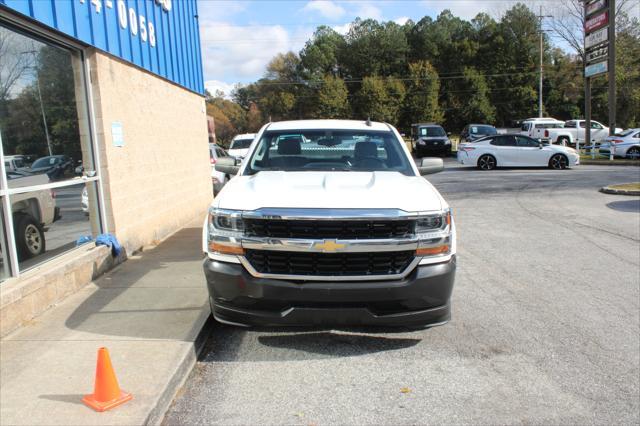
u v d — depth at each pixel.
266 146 5.45
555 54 67.75
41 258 5.34
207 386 3.72
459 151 22.94
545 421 3.24
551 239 8.59
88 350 4.01
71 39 5.89
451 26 85.38
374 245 3.74
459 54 72.62
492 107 67.31
